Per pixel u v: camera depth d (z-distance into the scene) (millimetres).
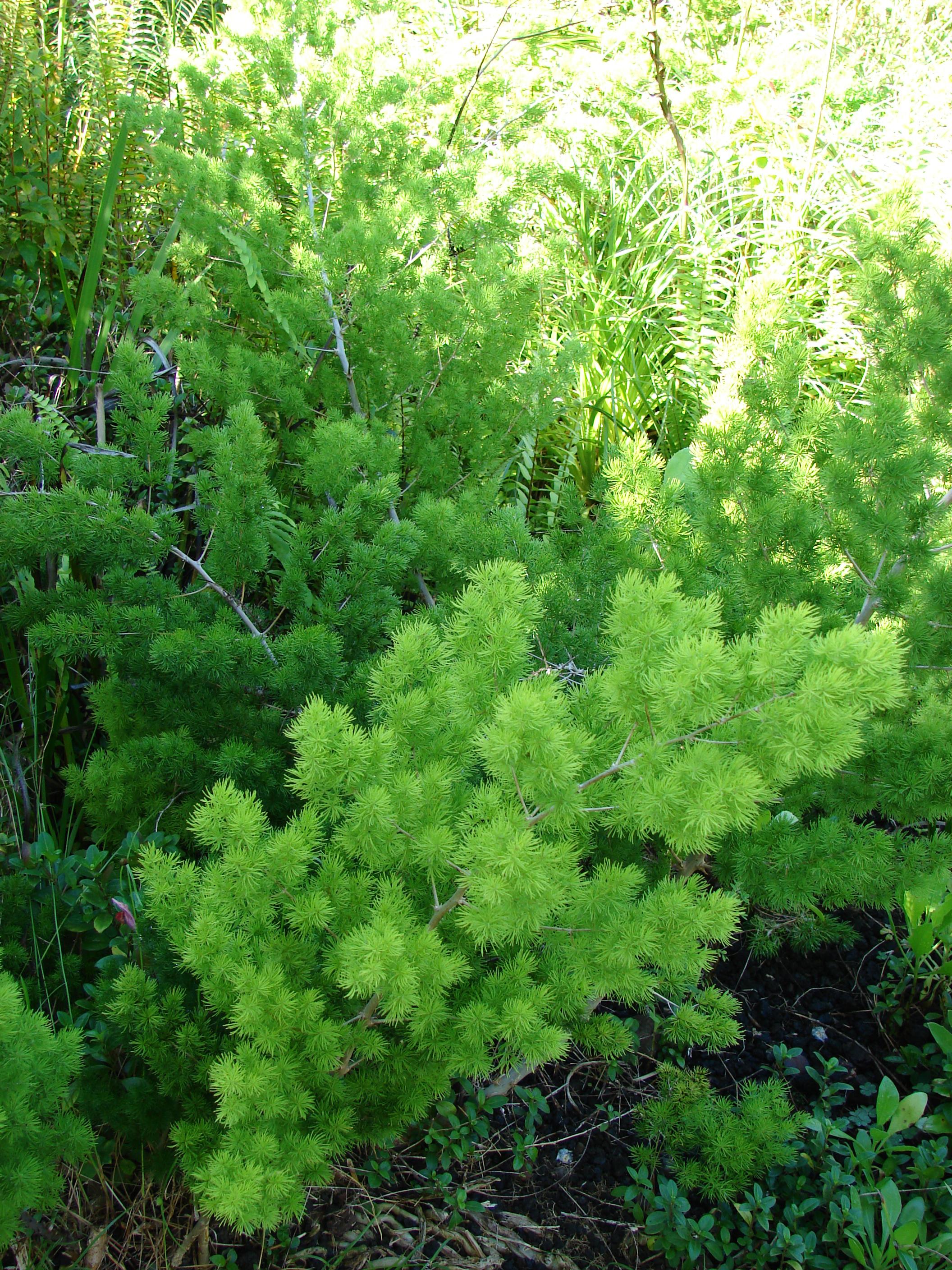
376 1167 744
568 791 531
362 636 887
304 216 1092
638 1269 729
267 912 604
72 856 798
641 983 585
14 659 962
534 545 919
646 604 536
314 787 579
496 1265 710
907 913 868
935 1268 696
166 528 873
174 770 818
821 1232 739
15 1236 650
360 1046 606
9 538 818
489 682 591
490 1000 605
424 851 562
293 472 1066
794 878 738
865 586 822
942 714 793
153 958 687
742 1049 892
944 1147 765
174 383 1133
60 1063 567
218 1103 630
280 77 1142
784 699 495
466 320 1075
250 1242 704
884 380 843
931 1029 827
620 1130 822
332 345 1142
